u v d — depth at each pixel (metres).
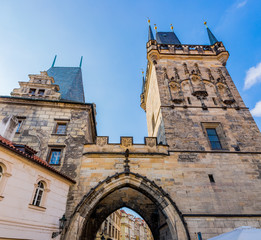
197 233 13.71
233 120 20.70
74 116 20.12
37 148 17.56
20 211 10.56
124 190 20.64
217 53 27.36
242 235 7.65
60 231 13.08
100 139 18.34
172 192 15.55
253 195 15.65
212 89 23.77
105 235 34.97
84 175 16.23
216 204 15.08
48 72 30.11
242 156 17.92
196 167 16.97
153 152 17.62
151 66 28.25
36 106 20.33
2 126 13.64
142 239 89.19
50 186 13.24
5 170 10.34
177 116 20.58
